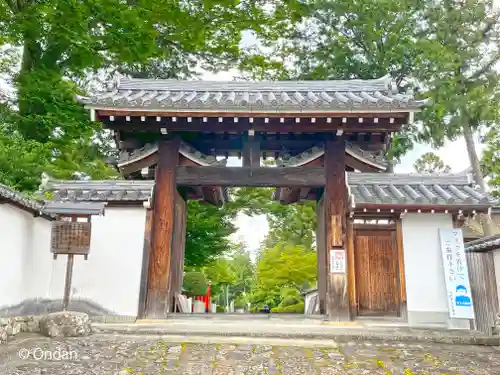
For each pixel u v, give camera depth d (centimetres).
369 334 636
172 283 820
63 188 812
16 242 661
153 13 1352
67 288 676
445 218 780
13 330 610
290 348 577
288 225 2800
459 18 1881
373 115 755
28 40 1297
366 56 1955
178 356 532
